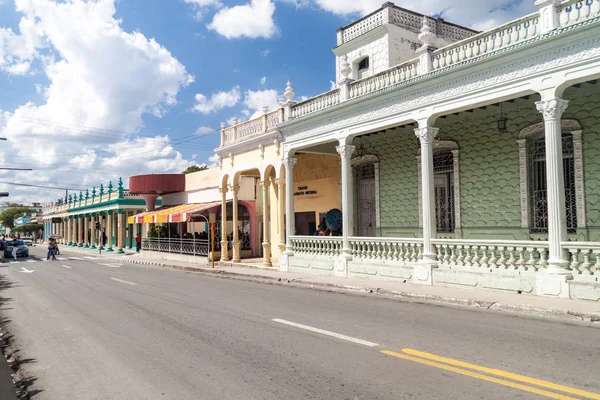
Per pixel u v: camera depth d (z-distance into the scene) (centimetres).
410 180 1653
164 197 3781
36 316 1021
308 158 2192
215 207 2575
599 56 919
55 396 520
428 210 1277
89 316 990
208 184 3188
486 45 1136
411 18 1980
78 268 2448
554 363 572
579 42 950
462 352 629
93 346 733
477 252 1169
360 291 1280
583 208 1177
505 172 1358
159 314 986
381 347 665
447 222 1539
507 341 685
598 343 667
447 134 1523
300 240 1781
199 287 1477
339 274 1573
